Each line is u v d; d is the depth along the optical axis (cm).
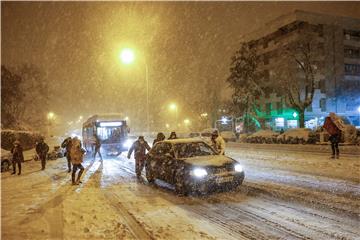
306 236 593
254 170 1434
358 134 2777
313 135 2955
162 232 639
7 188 1237
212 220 711
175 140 1181
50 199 991
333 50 5697
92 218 755
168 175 1073
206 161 1006
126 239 606
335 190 942
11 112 5144
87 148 3006
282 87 4300
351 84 5844
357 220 672
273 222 679
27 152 3594
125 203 903
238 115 4981
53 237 632
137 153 1412
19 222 744
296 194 916
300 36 4003
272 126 6012
